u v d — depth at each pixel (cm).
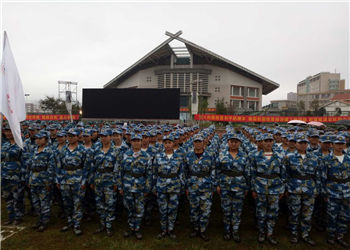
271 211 466
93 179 517
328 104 5628
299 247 459
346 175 459
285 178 466
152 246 457
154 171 495
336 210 465
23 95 446
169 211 486
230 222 496
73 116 2628
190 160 488
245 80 5756
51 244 460
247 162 476
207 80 5566
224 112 4203
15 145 552
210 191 477
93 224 552
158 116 1738
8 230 514
